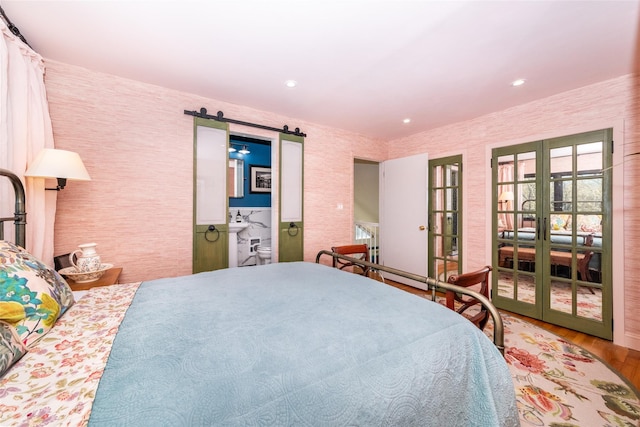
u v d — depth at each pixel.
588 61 2.00
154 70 2.17
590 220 2.42
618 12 1.47
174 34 1.71
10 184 1.53
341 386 0.70
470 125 3.32
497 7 1.45
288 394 0.65
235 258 3.96
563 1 1.40
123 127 2.29
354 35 1.71
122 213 2.29
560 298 2.62
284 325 1.00
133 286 1.49
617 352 2.12
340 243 3.81
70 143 2.08
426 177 3.70
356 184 6.07
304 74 2.22
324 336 0.91
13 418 0.52
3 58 1.44
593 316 2.43
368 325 1.01
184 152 2.58
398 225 4.09
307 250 3.50
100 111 2.19
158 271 2.45
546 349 2.15
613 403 1.54
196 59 2.00
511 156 2.95
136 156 2.35
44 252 1.85
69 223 2.09
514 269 2.94
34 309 0.89
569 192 2.55
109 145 2.23
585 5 1.43
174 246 2.53
